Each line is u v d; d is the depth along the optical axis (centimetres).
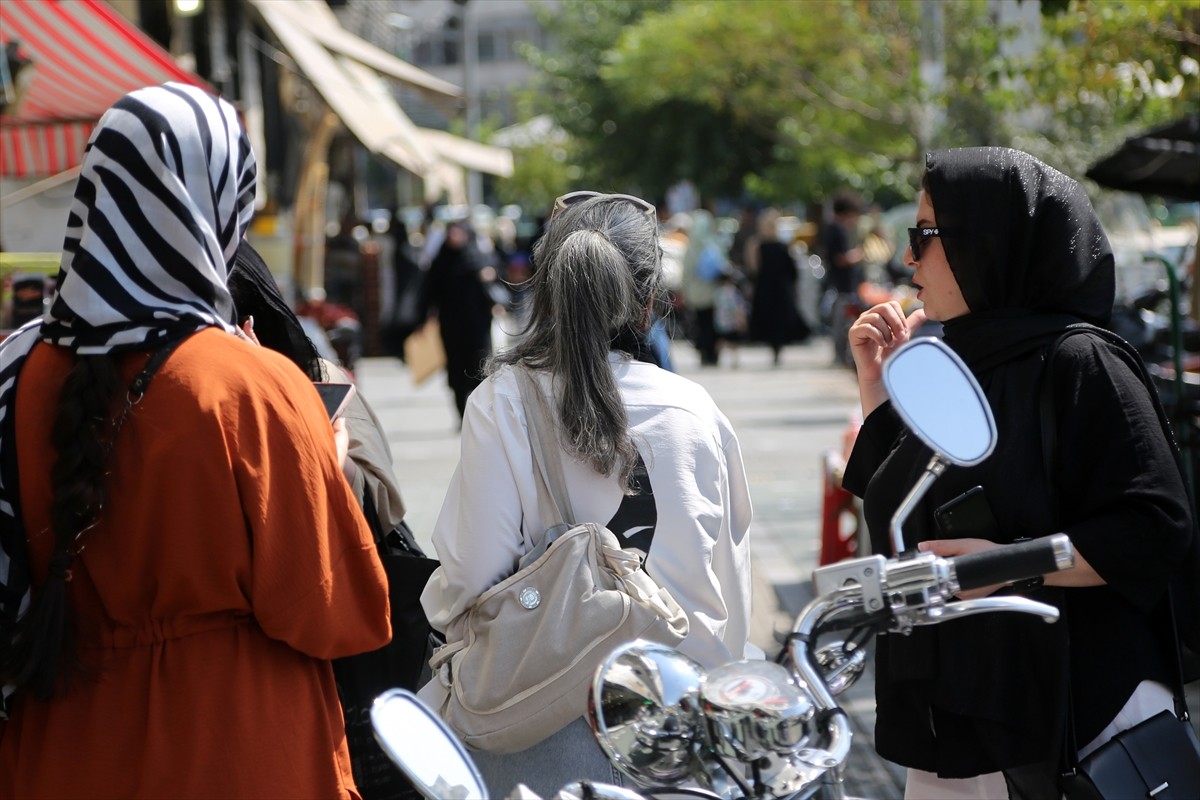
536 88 9700
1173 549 599
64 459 518
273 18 3141
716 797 469
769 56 4528
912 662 646
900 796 1075
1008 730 631
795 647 471
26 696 544
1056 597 620
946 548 619
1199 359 1622
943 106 3562
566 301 641
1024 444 626
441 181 5544
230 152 561
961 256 654
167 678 537
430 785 443
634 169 8262
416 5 10544
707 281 4488
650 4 8419
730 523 669
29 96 1677
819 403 3438
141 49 1592
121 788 533
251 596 542
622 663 461
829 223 5372
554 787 611
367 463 800
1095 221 663
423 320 2975
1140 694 638
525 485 633
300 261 4406
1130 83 1966
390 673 765
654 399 650
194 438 529
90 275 536
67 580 523
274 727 548
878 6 4247
